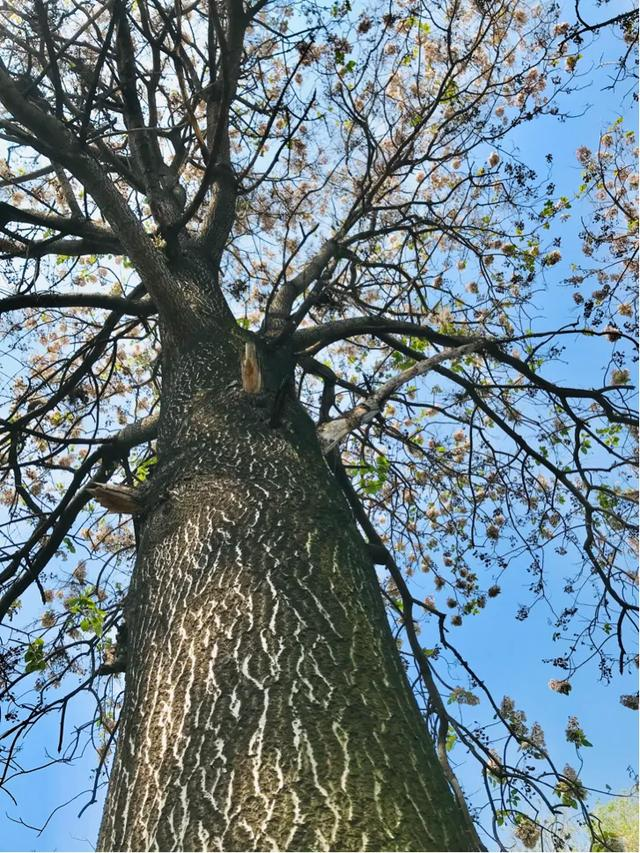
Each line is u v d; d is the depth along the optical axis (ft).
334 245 22.85
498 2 22.38
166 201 21.35
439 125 23.73
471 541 24.50
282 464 13.24
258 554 11.03
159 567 11.78
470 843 7.94
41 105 18.01
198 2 23.53
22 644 18.94
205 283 19.27
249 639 9.55
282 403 13.91
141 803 8.09
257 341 17.63
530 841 19.63
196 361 16.76
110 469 21.62
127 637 11.66
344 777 7.72
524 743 20.43
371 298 27.86
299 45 19.02
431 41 24.23
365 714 8.61
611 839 19.53
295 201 26.53
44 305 19.97
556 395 23.76
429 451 26.86
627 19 15.80
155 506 13.39
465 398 25.90
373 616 10.49
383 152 23.95
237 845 7.08
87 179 16.88
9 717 18.48
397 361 25.91
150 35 20.48
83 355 25.16
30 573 20.20
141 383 27.58
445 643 21.99
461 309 25.53
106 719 21.11
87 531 25.68
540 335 21.61
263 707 8.55
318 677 8.99
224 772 7.89
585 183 23.57
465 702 21.31
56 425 26.40
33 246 20.12
